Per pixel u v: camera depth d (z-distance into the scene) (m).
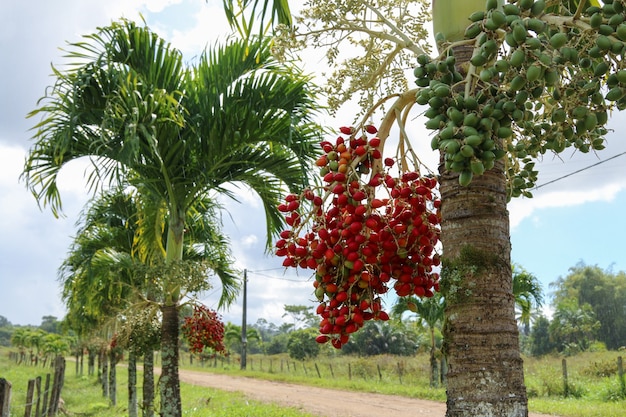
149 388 9.54
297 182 7.40
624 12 1.91
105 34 6.45
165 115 6.48
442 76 2.24
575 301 54.12
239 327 47.84
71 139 6.34
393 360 32.50
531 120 2.70
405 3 3.65
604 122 2.23
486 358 2.24
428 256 2.38
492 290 2.32
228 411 14.10
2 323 134.50
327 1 3.26
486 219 2.40
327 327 2.29
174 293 7.04
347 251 2.21
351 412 14.80
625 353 30.75
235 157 7.07
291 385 24.45
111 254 10.16
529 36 1.94
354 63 3.64
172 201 7.00
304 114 6.94
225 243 11.02
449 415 2.28
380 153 2.43
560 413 13.26
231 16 4.37
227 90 6.73
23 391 20.64
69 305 14.37
